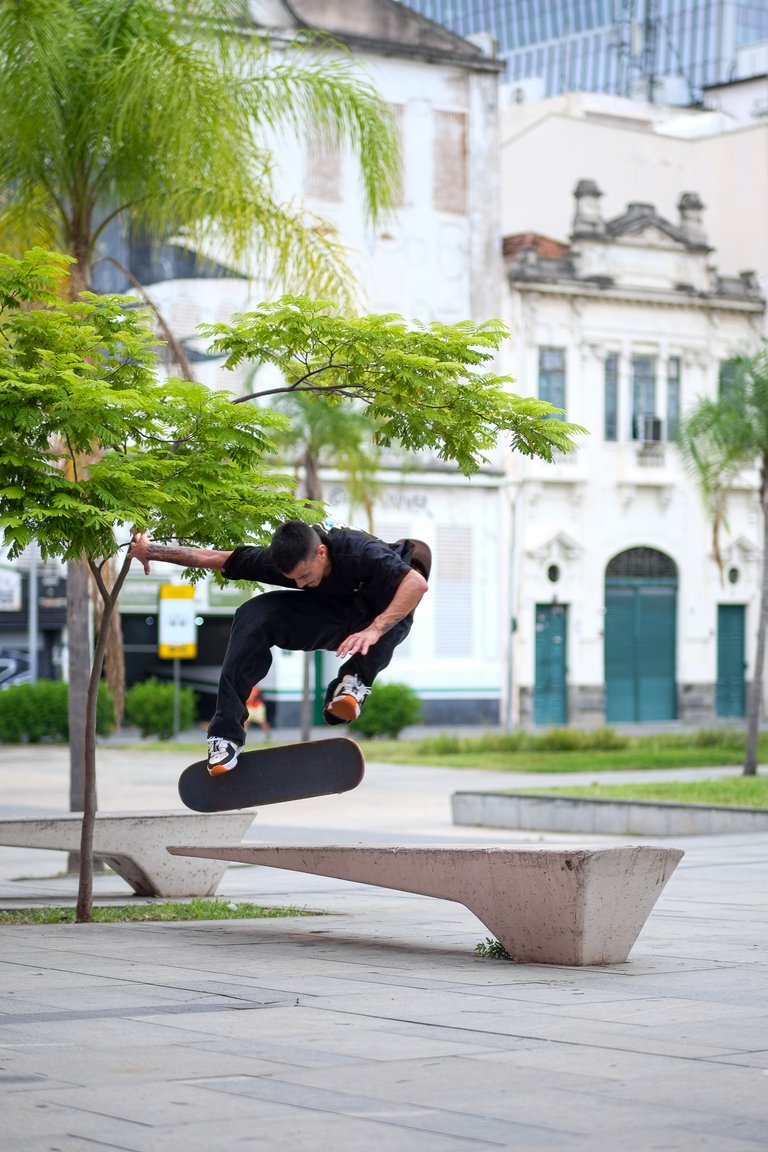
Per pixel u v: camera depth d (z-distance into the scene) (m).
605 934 10.20
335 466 39.78
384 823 24.80
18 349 12.16
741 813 22.89
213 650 53.66
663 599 58.78
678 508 58.72
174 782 31.39
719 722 58.41
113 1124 5.80
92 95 16.77
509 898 10.38
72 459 11.95
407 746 42.16
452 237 53.81
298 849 11.77
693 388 58.78
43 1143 5.52
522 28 126.69
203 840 15.38
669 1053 7.18
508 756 38.22
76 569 18.56
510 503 54.84
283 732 49.38
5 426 11.35
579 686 56.31
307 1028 7.80
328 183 51.03
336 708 9.55
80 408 11.46
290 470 46.03
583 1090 6.41
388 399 12.84
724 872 17.34
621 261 57.16
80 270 17.86
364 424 38.03
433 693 53.50
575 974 9.84
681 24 120.56
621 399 57.31
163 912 13.57
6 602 48.00
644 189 64.25
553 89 124.62
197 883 15.40
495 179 54.53
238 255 18.33
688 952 10.94
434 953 10.93
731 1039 7.54
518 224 64.31
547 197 63.59
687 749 40.22
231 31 17.38
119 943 11.48
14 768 35.59
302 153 50.44
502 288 54.75
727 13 118.06
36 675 47.78
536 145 63.84
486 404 12.49
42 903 14.95
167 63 16.39
